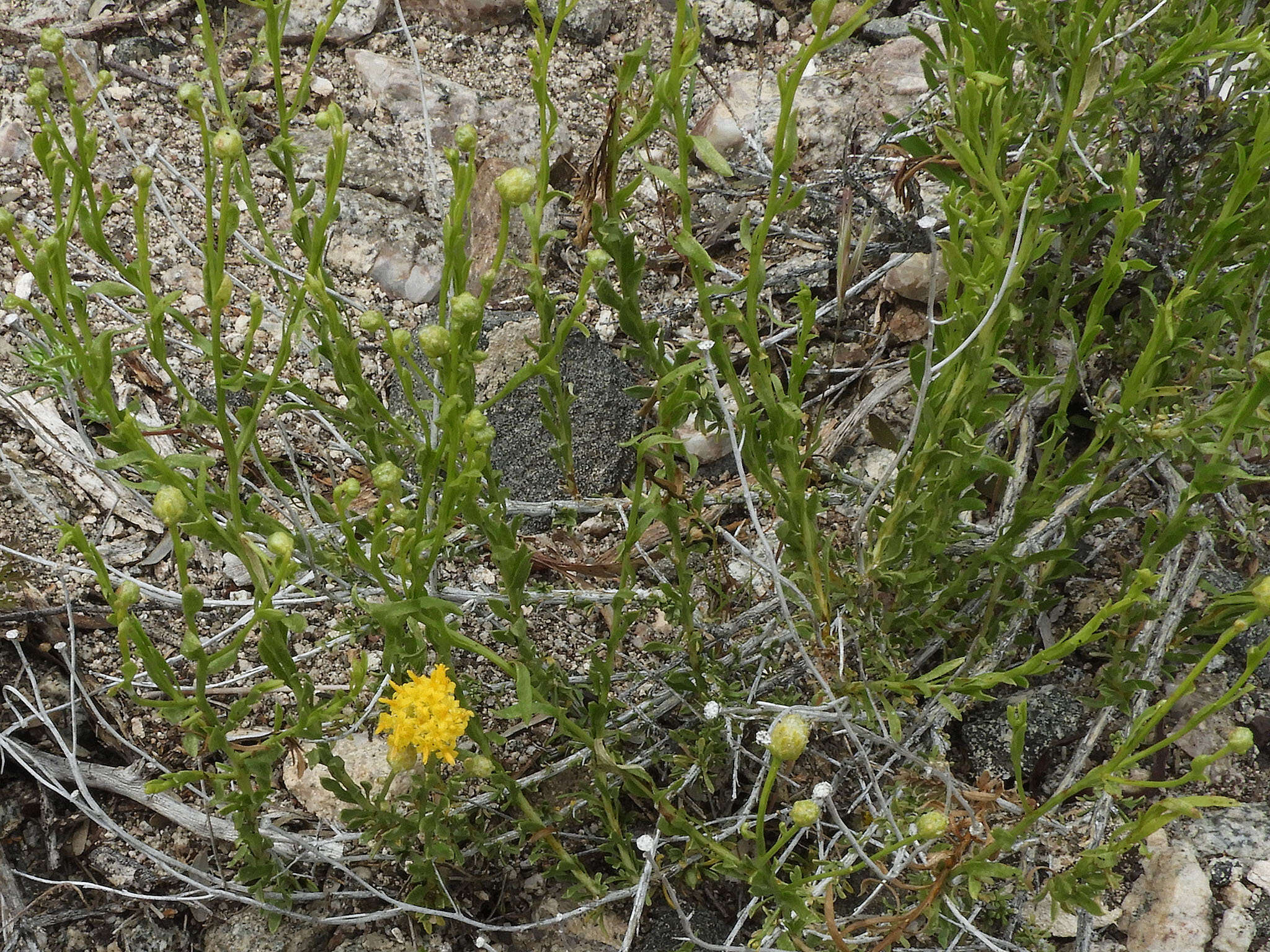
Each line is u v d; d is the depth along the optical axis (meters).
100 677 0.46
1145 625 0.45
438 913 0.41
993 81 0.38
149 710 0.46
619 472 0.53
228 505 0.38
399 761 0.38
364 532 0.42
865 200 0.54
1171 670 0.44
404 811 0.44
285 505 0.40
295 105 0.39
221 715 0.46
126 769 0.45
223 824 0.45
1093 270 0.51
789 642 0.46
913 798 0.43
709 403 0.42
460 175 0.36
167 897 0.43
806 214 0.60
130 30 0.62
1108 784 0.37
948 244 0.40
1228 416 0.41
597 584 0.48
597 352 0.54
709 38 0.68
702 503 0.42
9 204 0.55
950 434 0.42
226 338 0.53
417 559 0.37
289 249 0.56
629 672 0.46
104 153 0.57
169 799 0.45
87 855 0.45
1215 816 0.46
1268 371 0.37
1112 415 0.41
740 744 0.46
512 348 0.53
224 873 0.44
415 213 0.59
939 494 0.42
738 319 0.40
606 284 0.40
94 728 0.46
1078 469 0.42
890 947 0.40
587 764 0.43
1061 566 0.45
